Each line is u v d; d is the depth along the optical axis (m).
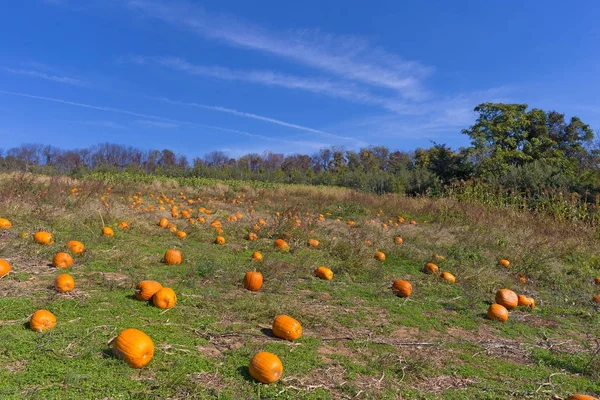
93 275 5.89
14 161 20.52
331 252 9.09
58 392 2.97
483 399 3.62
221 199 20.66
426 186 27.02
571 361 4.64
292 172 42.41
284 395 3.32
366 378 3.79
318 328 4.94
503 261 9.41
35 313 4.02
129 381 3.24
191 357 3.75
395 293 6.67
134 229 9.38
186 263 7.07
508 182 20.61
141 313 4.67
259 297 5.71
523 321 6.16
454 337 5.16
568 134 30.42
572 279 8.84
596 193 17.98
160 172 37.84
